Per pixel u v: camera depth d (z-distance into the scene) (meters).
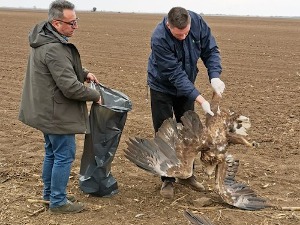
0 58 10.83
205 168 3.29
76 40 15.96
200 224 2.78
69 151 3.14
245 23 37.94
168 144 3.17
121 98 3.43
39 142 4.74
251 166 4.13
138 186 3.74
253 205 3.35
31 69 3.01
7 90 7.21
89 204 3.40
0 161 4.17
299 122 5.54
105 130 3.39
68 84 2.91
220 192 3.30
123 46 14.30
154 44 3.29
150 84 3.57
